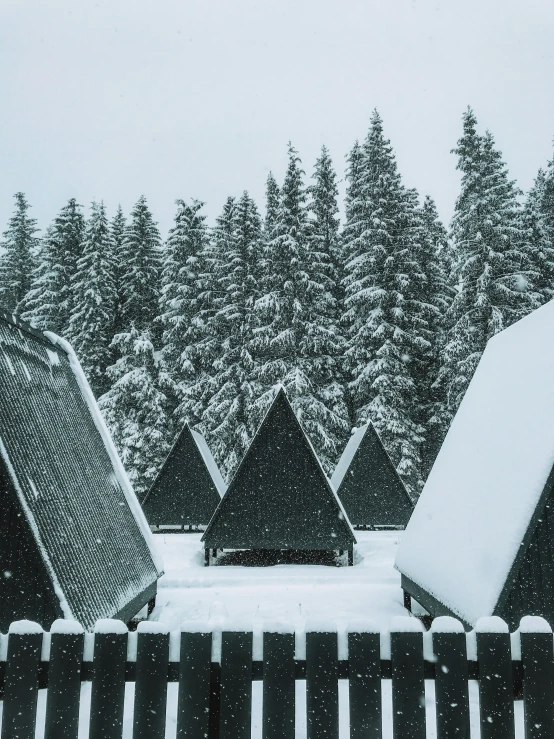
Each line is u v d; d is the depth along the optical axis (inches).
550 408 265.1
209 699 130.2
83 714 167.0
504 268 1160.2
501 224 1176.8
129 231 1675.7
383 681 212.7
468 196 1202.0
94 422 395.2
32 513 231.9
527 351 340.8
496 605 231.5
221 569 572.4
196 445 936.9
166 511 910.4
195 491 917.8
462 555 281.3
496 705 129.0
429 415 1391.5
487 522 269.3
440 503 353.7
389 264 1290.6
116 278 1684.3
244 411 1354.6
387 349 1238.3
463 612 250.7
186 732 127.9
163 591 450.0
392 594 432.5
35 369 318.3
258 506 644.7
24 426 268.2
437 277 1497.3
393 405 1242.6
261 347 1316.4
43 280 1567.4
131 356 1470.2
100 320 1486.2
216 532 636.7
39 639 134.0
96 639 132.1
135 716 128.4
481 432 342.0
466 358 1136.8
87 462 337.4
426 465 1343.5
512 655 135.3
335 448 1249.4
